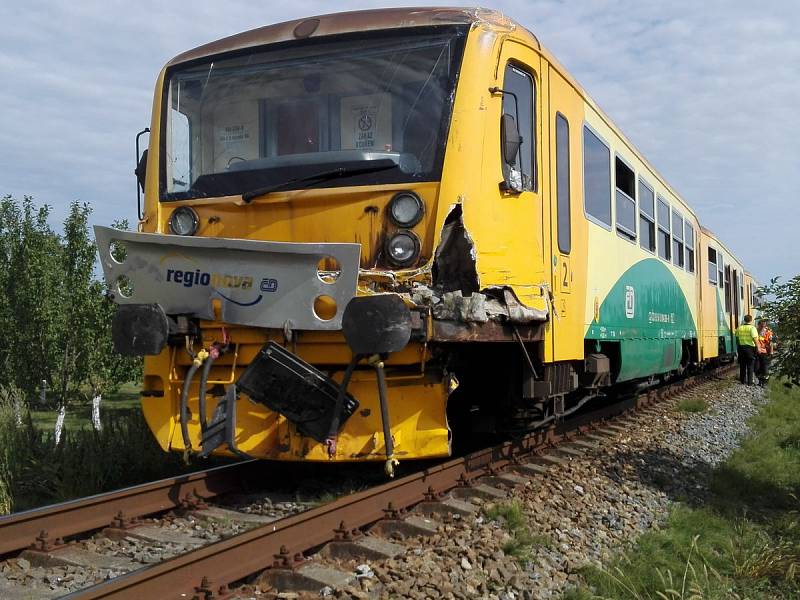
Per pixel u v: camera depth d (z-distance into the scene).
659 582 4.88
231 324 5.62
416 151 5.81
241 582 4.20
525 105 6.57
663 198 12.87
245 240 5.38
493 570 4.58
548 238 6.86
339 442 5.68
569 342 7.38
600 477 7.32
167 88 6.76
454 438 8.34
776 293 7.44
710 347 18.41
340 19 6.35
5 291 12.20
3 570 4.36
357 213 5.82
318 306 5.40
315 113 6.22
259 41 6.54
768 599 5.00
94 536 4.99
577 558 5.14
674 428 11.00
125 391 21.58
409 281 5.60
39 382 12.30
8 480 6.30
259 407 5.88
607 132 9.20
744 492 7.74
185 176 6.54
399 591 4.12
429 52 5.96
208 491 6.01
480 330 5.63
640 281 10.78
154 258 5.75
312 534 4.75
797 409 14.68
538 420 7.57
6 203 12.86
